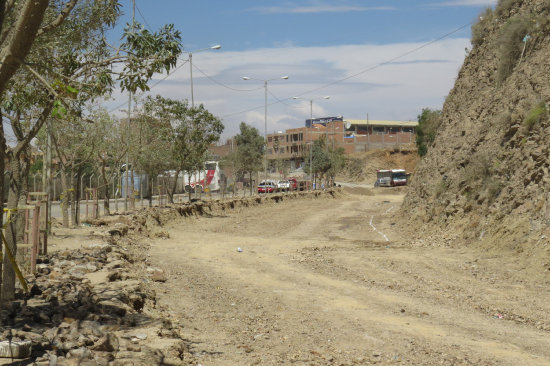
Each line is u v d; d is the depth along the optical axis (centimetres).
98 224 2914
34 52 888
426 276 1806
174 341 844
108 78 818
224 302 1401
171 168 4462
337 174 13900
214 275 1827
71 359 652
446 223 2750
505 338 1099
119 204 5166
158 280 1652
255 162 8212
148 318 1008
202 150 4353
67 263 1484
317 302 1423
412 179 4109
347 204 6488
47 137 2225
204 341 994
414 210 3516
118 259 1753
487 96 3133
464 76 3706
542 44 2677
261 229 3700
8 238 1009
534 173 2180
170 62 826
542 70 2517
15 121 1327
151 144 4138
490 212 2375
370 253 2334
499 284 1669
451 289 1609
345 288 1627
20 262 1309
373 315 1282
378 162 13450
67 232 2398
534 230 2003
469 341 1067
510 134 2525
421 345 1028
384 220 4059
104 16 1062
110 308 1002
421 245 2525
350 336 1084
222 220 4244
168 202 4638
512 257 1964
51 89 525
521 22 2902
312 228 3741
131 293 1213
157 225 3403
